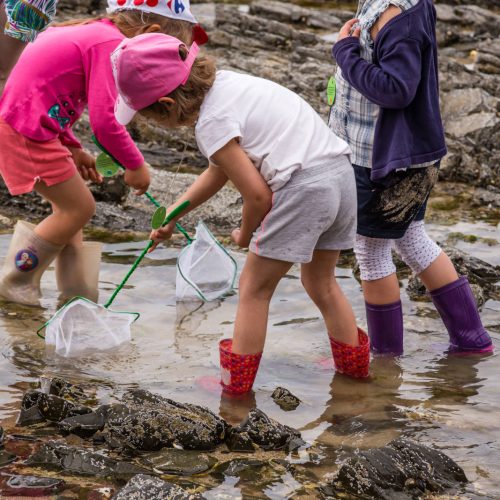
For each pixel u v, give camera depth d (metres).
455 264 5.22
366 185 3.86
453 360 4.09
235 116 3.39
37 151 4.44
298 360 4.05
